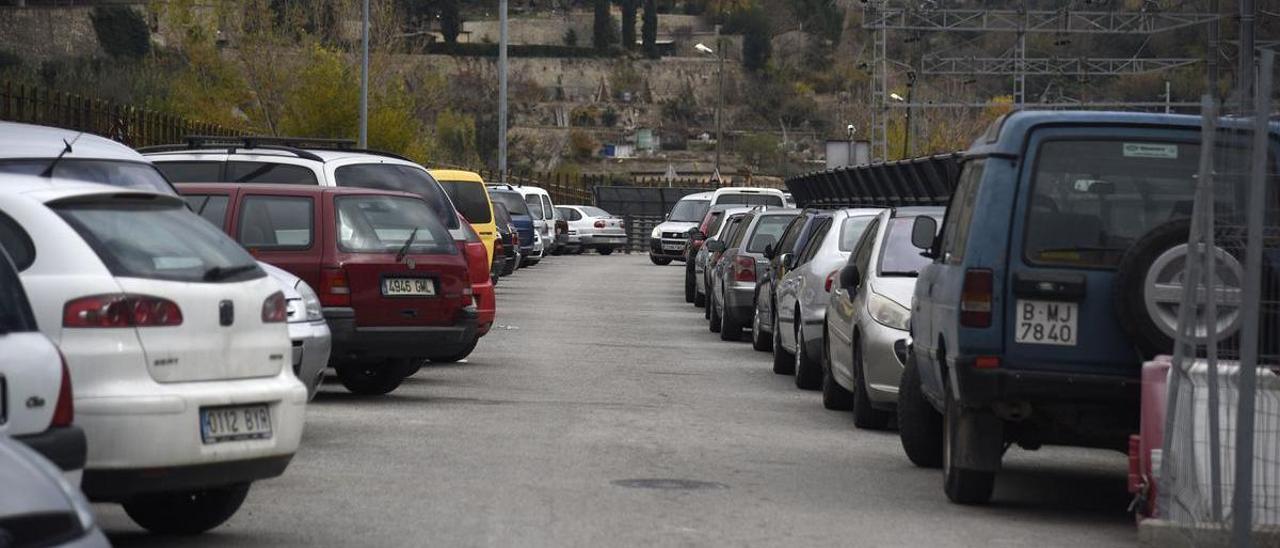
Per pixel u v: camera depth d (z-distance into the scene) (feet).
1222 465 29.58
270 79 189.78
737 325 86.48
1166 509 29.94
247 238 51.65
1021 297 32.83
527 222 171.32
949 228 38.01
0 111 77.41
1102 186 33.12
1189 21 144.36
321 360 44.06
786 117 609.42
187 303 28.84
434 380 61.36
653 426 48.93
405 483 36.83
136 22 287.48
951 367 34.22
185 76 196.34
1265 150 27.50
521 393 57.41
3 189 28.63
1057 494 38.14
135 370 28.04
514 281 147.23
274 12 199.00
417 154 186.91
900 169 90.99
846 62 638.94
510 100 584.40
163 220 30.09
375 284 52.08
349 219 52.65
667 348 81.20
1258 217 27.45
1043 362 32.68
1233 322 31.01
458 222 64.90
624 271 175.83
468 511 33.32
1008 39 235.81
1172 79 220.84
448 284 53.42
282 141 67.05
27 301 24.88
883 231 51.13
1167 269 31.65
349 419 48.47
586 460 41.19
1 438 18.79
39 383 24.12
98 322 27.81
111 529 31.96
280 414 29.99
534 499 34.96
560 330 91.09
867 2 170.60
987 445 34.83
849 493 37.11
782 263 70.38
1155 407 30.68
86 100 88.89
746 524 32.60
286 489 35.88
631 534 31.14
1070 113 33.42
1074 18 169.68
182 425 28.22
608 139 577.43
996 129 34.45
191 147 64.18
